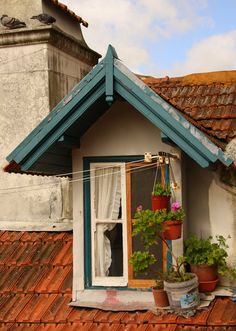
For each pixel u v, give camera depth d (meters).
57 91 8.95
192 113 8.11
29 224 8.70
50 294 7.55
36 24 8.77
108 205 7.37
